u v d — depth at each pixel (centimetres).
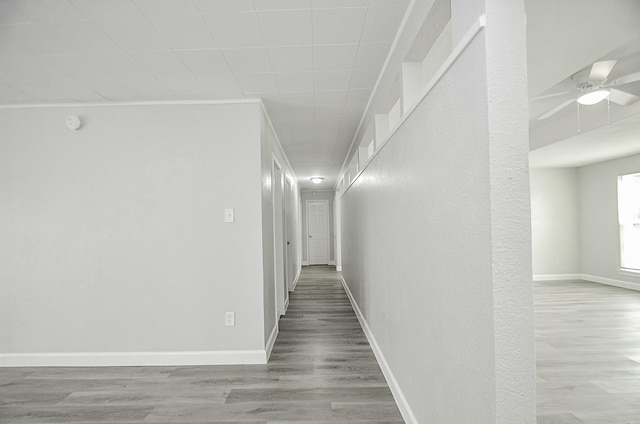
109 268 310
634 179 591
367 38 220
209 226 312
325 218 1113
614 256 623
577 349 322
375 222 297
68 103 312
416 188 176
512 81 102
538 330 377
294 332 399
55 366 305
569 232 698
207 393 252
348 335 386
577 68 265
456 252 128
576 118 446
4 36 207
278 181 487
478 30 105
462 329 124
